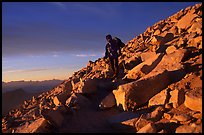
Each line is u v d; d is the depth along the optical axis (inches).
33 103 517.3
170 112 316.8
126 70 482.3
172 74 386.9
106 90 426.6
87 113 368.8
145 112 342.6
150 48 539.5
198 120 281.4
